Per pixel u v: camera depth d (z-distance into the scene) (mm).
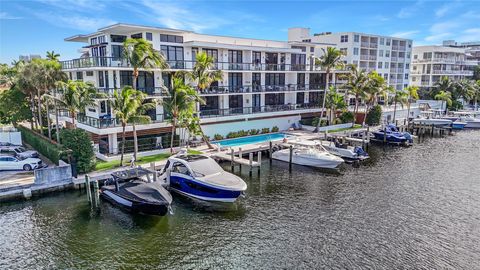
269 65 49281
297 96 54594
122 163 29438
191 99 33469
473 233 19781
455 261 16938
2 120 44531
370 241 18844
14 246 18078
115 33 37781
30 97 40312
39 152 34719
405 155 39469
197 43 40375
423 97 87750
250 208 23422
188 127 35469
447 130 58250
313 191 26812
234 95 46469
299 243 18641
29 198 24000
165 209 21188
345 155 36000
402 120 60125
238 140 42875
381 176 30891
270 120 48594
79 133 26719
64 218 21422
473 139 50250
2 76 46719
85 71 39312
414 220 21484
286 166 34094
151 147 35594
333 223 21031
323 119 51656
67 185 25594
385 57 77500
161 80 38562
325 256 17359
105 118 34156
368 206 23719
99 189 24922
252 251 17844
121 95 28500
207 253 17672
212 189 23906
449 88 79938
